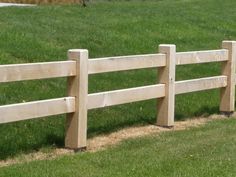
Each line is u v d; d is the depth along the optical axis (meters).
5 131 10.08
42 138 10.08
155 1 29.08
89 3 26.23
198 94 14.31
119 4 25.61
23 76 8.80
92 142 10.37
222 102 13.28
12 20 17.86
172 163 8.80
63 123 10.77
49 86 12.48
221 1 28.56
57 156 9.40
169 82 11.58
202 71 16.20
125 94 10.61
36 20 18.38
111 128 11.21
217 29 21.62
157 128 11.62
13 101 11.26
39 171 8.34
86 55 9.64
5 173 8.22
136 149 9.81
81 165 8.72
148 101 12.92
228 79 13.17
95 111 11.80
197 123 12.38
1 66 8.49
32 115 8.98
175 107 13.09
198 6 26.38
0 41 14.76
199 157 9.20
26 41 15.26
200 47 18.83
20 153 9.41
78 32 17.50
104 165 8.73
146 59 11.05
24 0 30.91
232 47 13.07
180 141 10.40
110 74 14.34
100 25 18.95
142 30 19.28
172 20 21.42
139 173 8.27
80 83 9.59
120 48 16.84
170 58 11.50
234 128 11.70
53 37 16.34
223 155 9.37
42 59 14.27
